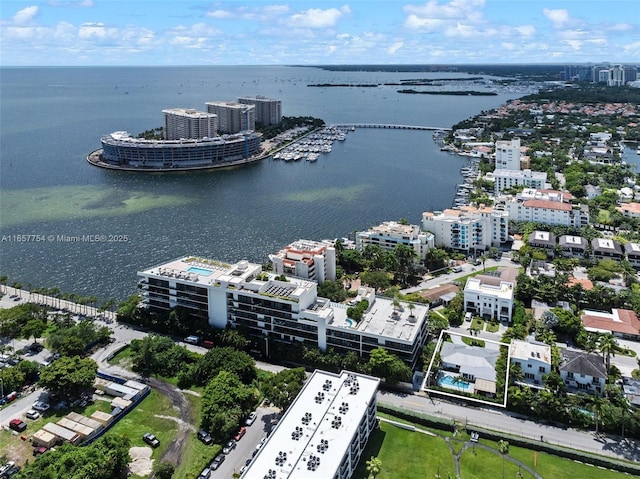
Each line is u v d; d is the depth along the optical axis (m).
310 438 154.00
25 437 179.75
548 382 196.00
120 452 162.12
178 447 175.75
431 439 178.50
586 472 163.38
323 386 179.62
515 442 175.38
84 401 198.25
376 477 160.50
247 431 183.88
